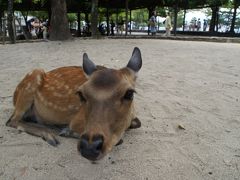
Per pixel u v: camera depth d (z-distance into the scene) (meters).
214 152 0.59
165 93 0.95
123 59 1.49
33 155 0.56
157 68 1.31
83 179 0.49
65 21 2.43
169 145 0.61
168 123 0.72
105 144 0.43
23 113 0.67
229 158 0.57
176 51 1.87
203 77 1.16
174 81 1.09
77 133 0.59
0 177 0.50
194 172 0.52
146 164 0.54
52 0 2.40
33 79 0.67
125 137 0.64
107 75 0.47
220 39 2.70
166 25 3.46
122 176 0.50
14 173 0.51
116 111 0.46
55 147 0.59
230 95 0.93
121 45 2.12
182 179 0.50
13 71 1.22
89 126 0.44
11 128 0.68
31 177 0.50
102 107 0.45
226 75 1.20
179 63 1.44
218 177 0.51
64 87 0.64
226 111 0.80
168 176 0.51
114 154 0.57
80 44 2.15
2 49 1.90
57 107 0.64
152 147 0.60
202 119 0.75
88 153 0.42
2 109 0.79
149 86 1.02
